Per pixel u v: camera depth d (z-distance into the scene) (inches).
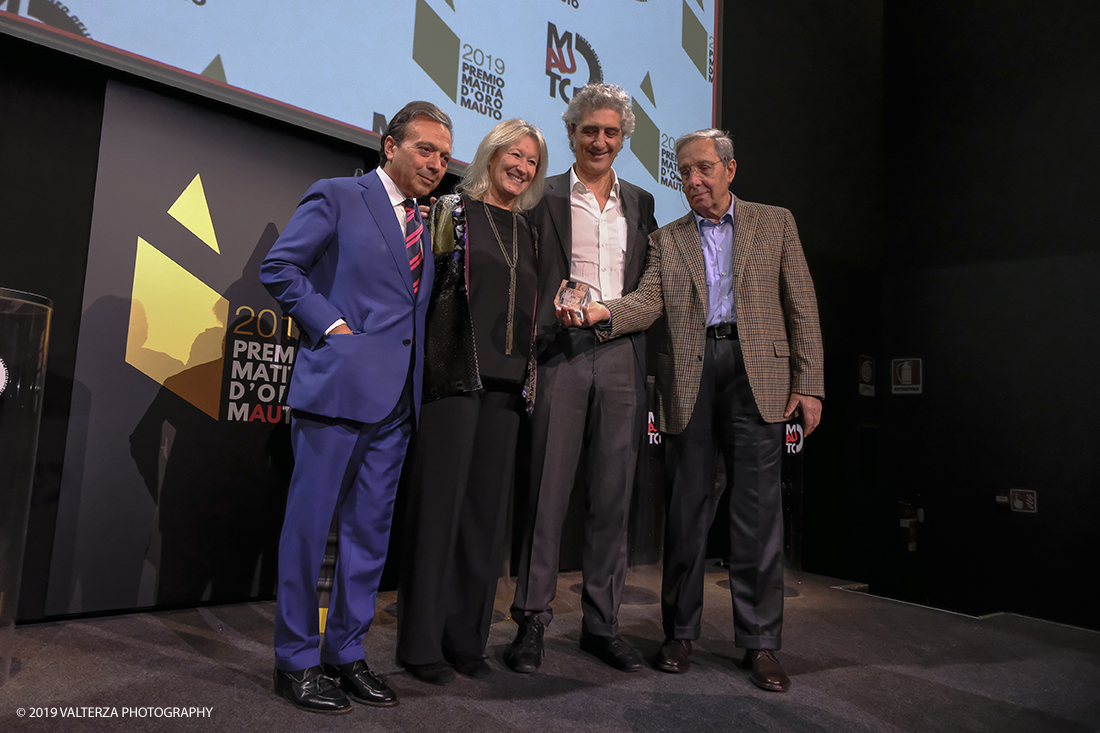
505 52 109.1
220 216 88.8
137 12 76.2
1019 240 164.7
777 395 72.9
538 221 75.9
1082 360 151.8
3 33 68.4
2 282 74.5
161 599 82.5
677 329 76.5
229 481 88.0
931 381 175.6
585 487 75.5
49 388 76.8
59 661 62.2
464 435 65.0
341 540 60.5
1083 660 84.0
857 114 188.4
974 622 101.9
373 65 94.3
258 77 84.3
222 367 88.1
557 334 74.0
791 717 58.8
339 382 55.8
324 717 52.5
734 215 77.4
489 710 55.9
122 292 81.4
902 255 186.1
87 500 78.2
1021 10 169.3
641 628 88.7
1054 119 161.6
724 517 148.5
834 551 174.2
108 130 81.1
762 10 165.3
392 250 60.7
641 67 131.0
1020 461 158.6
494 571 67.1
